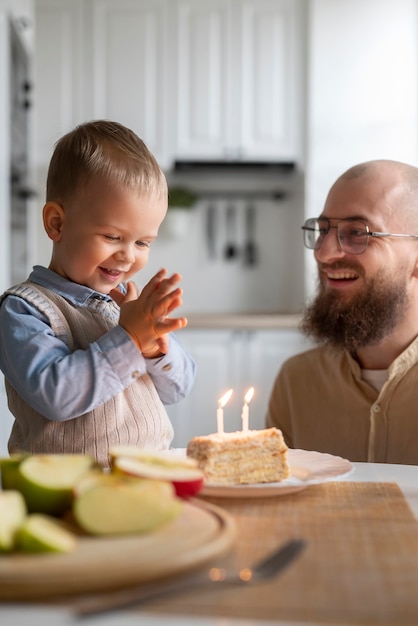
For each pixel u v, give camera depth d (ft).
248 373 12.22
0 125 8.96
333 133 12.84
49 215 4.11
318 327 4.96
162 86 13.28
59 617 1.69
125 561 1.82
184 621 1.68
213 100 13.32
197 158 13.35
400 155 12.78
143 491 2.08
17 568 1.76
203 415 12.24
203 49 13.28
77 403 3.54
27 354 3.63
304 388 5.03
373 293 4.77
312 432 4.94
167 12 13.24
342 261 4.86
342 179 4.99
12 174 9.39
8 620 1.68
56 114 13.26
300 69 13.23
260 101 13.32
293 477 3.24
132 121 13.32
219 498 2.87
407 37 12.75
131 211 3.95
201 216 14.35
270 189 14.33
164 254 14.39
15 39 9.67
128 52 13.25
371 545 2.25
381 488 3.05
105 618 1.69
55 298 4.00
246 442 3.08
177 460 2.67
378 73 12.78
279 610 1.73
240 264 14.37
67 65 13.26
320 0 12.75
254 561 2.10
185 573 1.91
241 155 13.34
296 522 2.52
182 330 12.17
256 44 13.25
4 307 3.88
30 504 2.21
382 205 4.81
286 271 14.32
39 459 2.38
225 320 12.21
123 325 3.62
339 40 12.78
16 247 9.87
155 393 4.13
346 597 1.81
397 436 4.63
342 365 4.92
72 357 3.59
